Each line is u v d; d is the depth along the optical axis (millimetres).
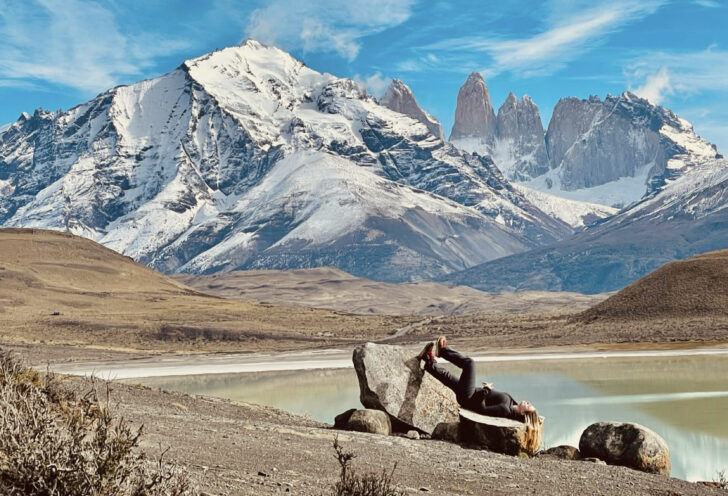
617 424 16562
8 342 107500
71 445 7684
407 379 19250
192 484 9328
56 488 7363
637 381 59062
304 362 91438
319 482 11133
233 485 10297
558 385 57375
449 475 12836
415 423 18797
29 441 7539
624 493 12328
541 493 11977
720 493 13094
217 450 13359
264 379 71000
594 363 76812
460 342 115125
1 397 8555
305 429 17359
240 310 182250
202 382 69000
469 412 16578
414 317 174750
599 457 16250
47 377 13891
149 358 100688
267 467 12125
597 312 118875
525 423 16219
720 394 50750
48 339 124938
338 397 53906
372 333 141125
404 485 11828
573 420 40406
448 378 16953
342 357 97750
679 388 54344
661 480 13867
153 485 7938
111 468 7676
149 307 175875
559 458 16328
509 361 83000
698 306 108750
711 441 34188
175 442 13789
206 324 145250
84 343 124000
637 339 97438
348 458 9406
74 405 13070
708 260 122438
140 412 18438
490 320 154125
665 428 37938
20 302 163750
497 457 14945
